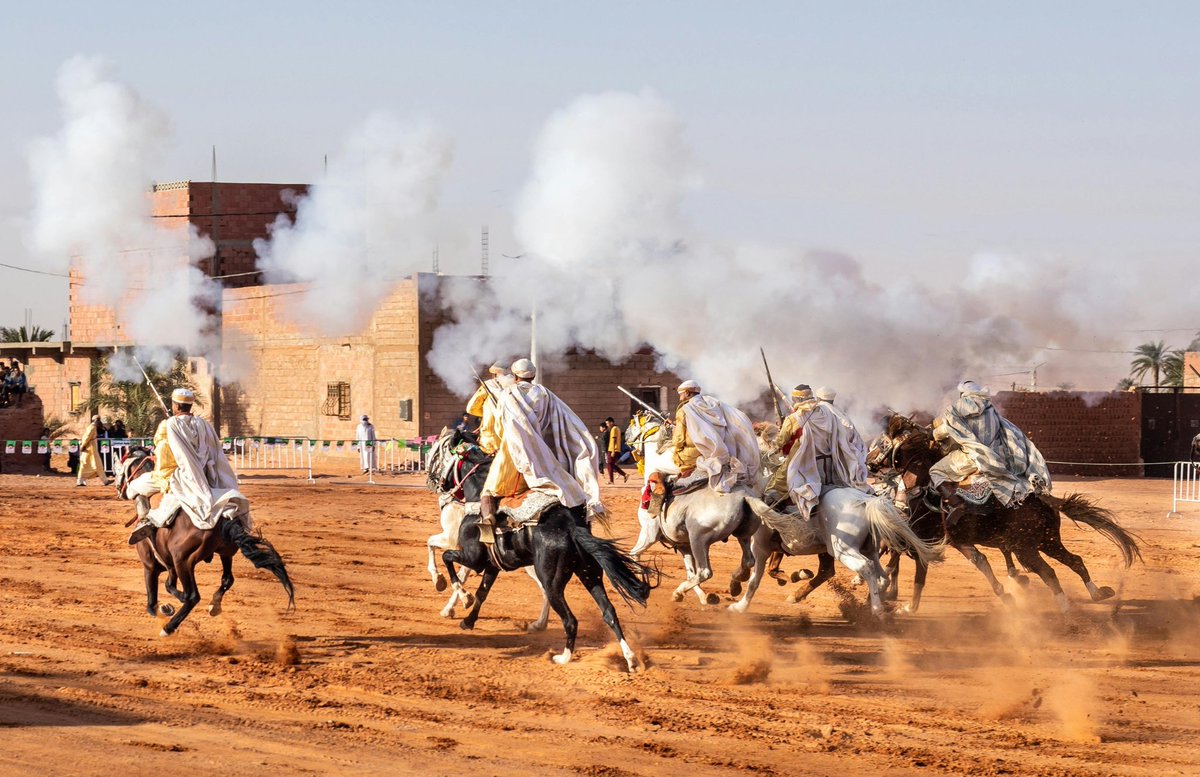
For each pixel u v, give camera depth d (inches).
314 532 935.7
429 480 572.7
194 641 515.2
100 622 558.3
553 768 339.6
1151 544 879.7
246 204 1863.9
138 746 357.1
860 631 548.4
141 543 540.1
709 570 570.9
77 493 1248.8
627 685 436.5
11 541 866.1
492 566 524.7
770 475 581.3
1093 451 1676.9
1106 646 514.0
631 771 337.4
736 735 373.1
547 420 489.7
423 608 603.8
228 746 358.0
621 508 1117.7
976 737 372.5
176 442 506.3
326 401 1769.2
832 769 340.5
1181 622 569.3
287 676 450.6
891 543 518.6
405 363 1686.8
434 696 421.7
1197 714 402.0
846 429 545.3
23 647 501.0
